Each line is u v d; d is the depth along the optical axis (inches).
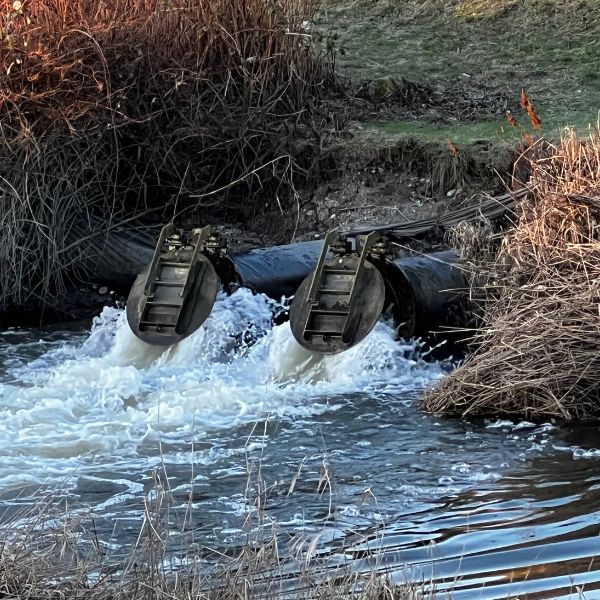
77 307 458.3
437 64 634.2
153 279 393.4
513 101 582.9
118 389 361.4
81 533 262.8
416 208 498.9
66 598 208.7
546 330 344.5
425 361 385.4
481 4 694.5
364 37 674.8
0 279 452.1
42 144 460.8
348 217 505.4
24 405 351.6
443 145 511.2
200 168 526.6
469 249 407.2
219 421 339.9
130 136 500.1
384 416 342.6
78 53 479.5
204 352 385.4
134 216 494.3
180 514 275.0
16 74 464.4
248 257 422.6
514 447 316.5
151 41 508.1
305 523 269.0
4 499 285.4
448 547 253.3
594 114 558.3
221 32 530.6
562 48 645.9
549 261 367.6
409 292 382.6
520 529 262.7
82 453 316.2
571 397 339.0
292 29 555.8
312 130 538.3
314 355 379.2
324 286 384.2
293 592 214.5
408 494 286.7
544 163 415.2
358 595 212.1
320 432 330.6
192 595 207.8
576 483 290.0
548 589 230.8
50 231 455.8
